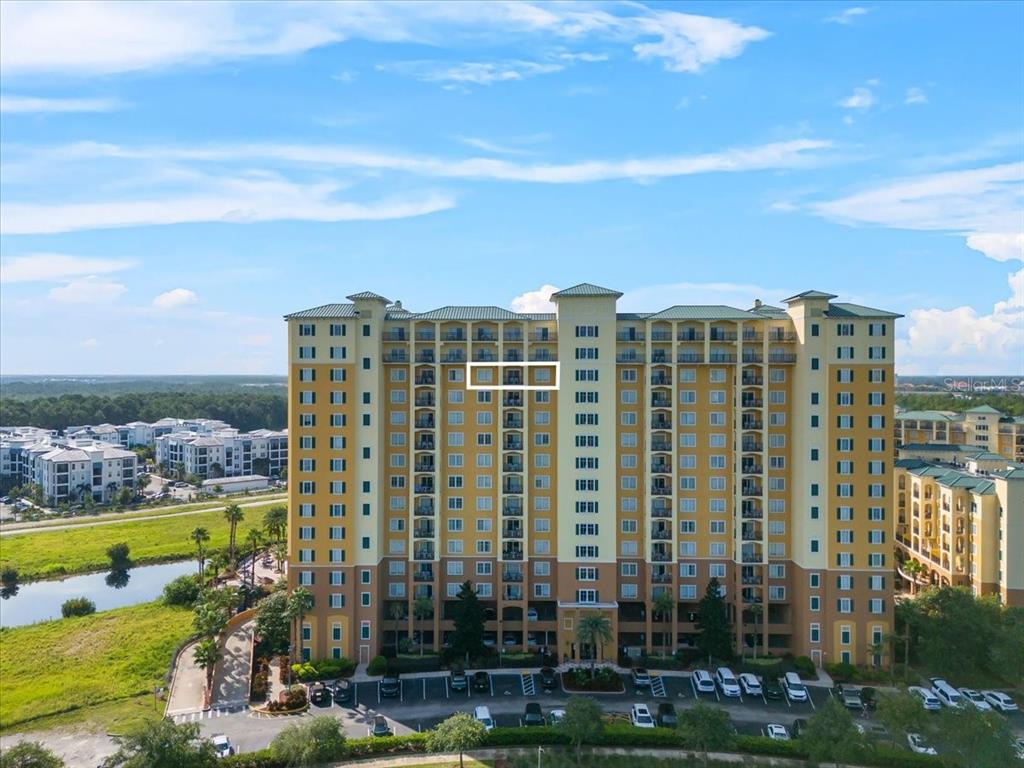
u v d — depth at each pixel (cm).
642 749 6159
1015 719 6750
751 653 8044
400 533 8438
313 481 8062
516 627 8294
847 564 7888
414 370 8412
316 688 7250
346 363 8094
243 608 9869
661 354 8419
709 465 8444
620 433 8494
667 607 8012
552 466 8475
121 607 10531
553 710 6844
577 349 8250
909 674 7562
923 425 15500
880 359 7906
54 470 18288
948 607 7644
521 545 8356
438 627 8244
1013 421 15000
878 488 7875
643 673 7575
